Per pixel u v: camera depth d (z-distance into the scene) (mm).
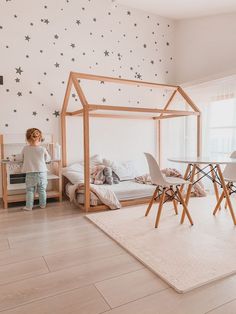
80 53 3881
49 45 3650
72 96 3877
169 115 4156
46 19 3607
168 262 1747
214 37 4016
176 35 4688
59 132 3803
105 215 2799
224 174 2867
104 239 2188
